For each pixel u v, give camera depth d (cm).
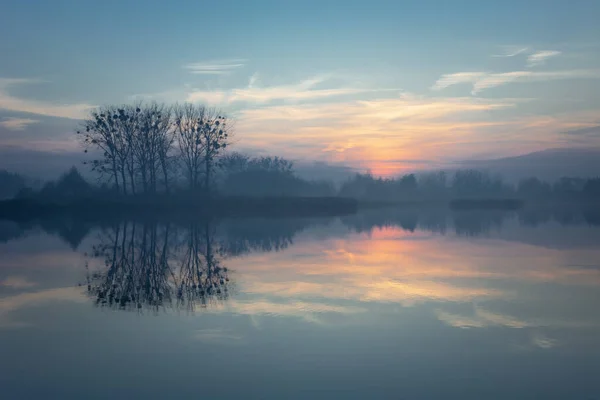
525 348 1314
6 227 5381
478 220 6469
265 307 1725
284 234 4409
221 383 1102
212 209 7638
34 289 2059
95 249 3412
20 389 1084
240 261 2806
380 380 1116
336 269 2512
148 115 7588
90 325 1527
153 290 2023
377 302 1794
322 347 1317
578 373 1155
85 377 1141
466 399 1027
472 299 1836
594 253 3062
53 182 7788
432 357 1248
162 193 7781
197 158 7856
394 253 3116
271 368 1180
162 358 1248
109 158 7444
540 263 2673
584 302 1788
